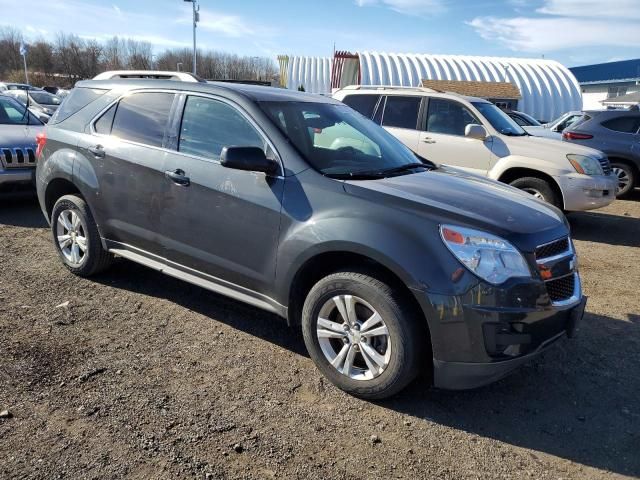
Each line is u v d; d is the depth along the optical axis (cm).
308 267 340
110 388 321
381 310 307
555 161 739
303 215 333
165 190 400
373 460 275
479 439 297
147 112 430
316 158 358
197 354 369
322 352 336
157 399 313
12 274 495
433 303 291
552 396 343
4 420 285
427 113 830
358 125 441
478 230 299
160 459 264
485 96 3294
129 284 488
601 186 730
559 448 293
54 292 459
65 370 338
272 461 269
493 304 290
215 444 278
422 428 304
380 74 3809
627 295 529
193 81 421
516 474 271
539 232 315
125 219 433
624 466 280
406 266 295
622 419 321
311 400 323
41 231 651
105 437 277
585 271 609
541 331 307
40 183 504
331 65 4409
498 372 299
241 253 364
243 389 330
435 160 817
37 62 6931
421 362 313
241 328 413
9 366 337
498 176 773
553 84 3941
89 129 464
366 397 323
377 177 362
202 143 390
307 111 406
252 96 385
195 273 399
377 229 306
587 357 396
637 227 858
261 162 340
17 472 248
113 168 434
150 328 405
